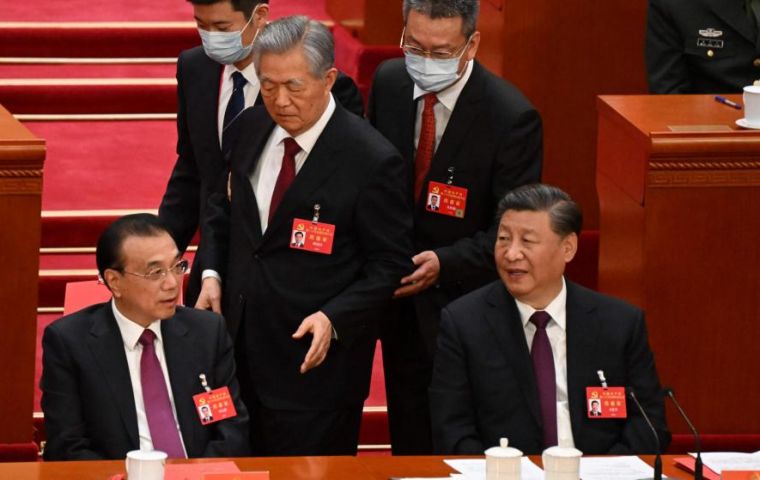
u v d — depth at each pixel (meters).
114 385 16.25
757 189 18.38
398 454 19.70
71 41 30.50
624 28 25.12
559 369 16.53
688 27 21.41
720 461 15.56
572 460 14.02
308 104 16.55
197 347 16.64
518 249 16.06
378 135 17.31
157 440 16.22
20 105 29.09
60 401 16.23
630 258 18.97
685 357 18.69
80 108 29.31
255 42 16.56
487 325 16.48
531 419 16.30
